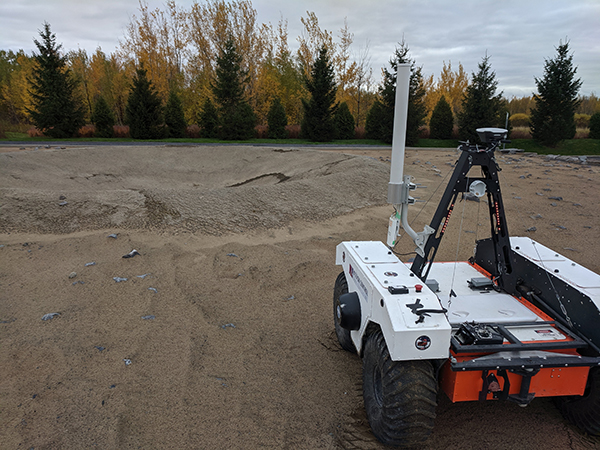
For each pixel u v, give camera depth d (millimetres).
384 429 2666
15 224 8516
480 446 2947
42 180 16109
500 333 2898
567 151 32562
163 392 3559
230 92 35312
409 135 35469
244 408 3363
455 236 8984
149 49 44750
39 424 3125
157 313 5156
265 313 5254
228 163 22375
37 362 4000
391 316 2541
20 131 39906
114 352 4207
